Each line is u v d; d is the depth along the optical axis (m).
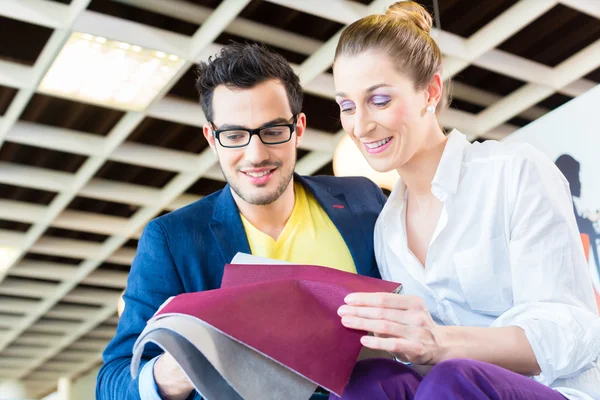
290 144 1.81
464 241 1.66
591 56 6.09
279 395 1.22
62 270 9.91
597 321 1.47
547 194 1.58
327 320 1.29
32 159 7.23
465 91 6.83
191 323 1.21
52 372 15.18
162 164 7.01
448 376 1.11
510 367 1.39
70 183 7.42
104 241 9.38
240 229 1.87
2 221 8.73
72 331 12.49
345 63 1.65
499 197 1.63
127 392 1.54
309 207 2.00
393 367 1.27
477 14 5.64
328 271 1.41
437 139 1.73
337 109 6.67
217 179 7.70
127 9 5.24
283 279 1.35
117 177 7.72
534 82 6.31
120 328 1.78
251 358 1.22
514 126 7.43
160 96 5.88
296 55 5.96
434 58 1.70
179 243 1.83
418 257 1.77
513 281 1.57
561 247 1.55
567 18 5.90
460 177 1.68
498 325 1.54
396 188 1.83
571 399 1.27
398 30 1.64
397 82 1.62
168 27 5.50
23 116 6.41
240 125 1.76
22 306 11.05
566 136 3.05
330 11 4.97
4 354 13.72
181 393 1.47
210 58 1.84
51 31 5.38
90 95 5.82
